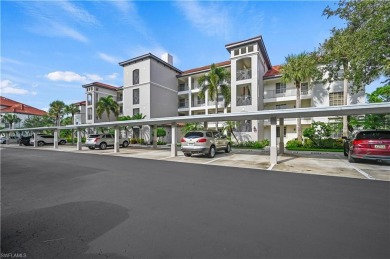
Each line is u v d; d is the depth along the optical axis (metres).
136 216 3.97
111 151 18.55
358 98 21.39
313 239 3.02
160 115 30.48
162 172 8.36
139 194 5.39
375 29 9.77
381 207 4.29
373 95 16.78
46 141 28.88
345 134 18.00
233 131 24.19
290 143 20.23
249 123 23.64
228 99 25.16
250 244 2.91
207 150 12.81
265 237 3.10
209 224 3.58
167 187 6.06
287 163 10.52
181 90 35.59
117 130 17.72
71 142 35.12
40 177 7.57
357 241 2.95
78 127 20.75
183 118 13.13
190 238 3.11
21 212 4.25
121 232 3.33
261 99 25.02
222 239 3.06
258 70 23.81
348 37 11.57
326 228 3.37
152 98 29.14
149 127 28.50
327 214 3.94
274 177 7.31
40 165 10.42
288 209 4.23
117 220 3.80
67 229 3.47
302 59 18.67
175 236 3.18
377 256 2.59
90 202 4.82
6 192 5.69
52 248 2.90
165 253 2.72
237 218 3.81
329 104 22.56
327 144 17.89
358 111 9.17
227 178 7.20
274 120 10.82
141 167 9.61
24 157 14.05
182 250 2.79
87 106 38.94
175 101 33.88
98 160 12.24
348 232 3.23
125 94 31.06
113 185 6.34
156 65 30.30
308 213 4.00
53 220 3.84
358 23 11.61
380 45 9.81
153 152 17.30
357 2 11.16
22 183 6.68
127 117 27.83
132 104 30.31
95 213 4.15
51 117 43.88
